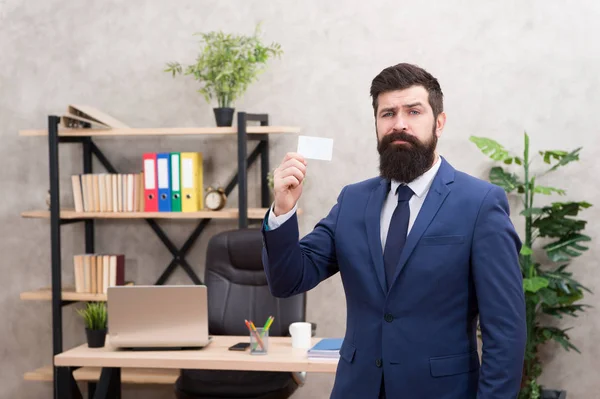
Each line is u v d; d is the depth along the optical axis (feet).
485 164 13.65
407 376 5.74
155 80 14.61
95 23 14.75
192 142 14.64
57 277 13.61
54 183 13.57
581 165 13.41
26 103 15.05
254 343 9.45
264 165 14.24
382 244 6.06
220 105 13.58
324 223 6.49
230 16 14.30
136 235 14.87
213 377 10.77
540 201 13.56
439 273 5.75
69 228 15.07
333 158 14.11
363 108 13.97
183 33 14.47
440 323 5.76
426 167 5.86
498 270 5.68
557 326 13.58
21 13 14.98
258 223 14.07
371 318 5.97
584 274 13.50
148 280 14.85
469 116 13.66
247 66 13.32
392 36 13.82
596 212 13.41
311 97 14.12
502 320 5.64
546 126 13.46
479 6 13.55
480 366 5.90
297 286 6.12
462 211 5.83
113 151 14.89
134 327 9.68
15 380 15.34
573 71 13.33
